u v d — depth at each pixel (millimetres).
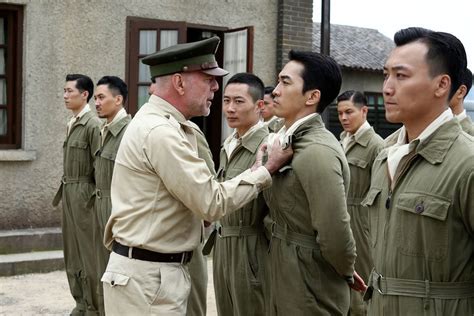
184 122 2852
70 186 5383
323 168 2740
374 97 13570
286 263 2908
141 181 2746
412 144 2188
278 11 8648
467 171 2074
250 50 7984
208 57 2873
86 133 5359
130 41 7727
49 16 7336
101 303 5074
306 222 2854
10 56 7297
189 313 4148
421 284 2156
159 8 7902
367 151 5223
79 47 7500
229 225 3598
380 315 2258
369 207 2396
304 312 2881
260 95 3854
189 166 2678
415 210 2148
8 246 6891
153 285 2734
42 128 7375
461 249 2129
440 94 2150
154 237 2729
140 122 2799
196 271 4176
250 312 3529
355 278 2971
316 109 2918
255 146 3773
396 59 2170
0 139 7312
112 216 2818
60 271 6859
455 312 2125
